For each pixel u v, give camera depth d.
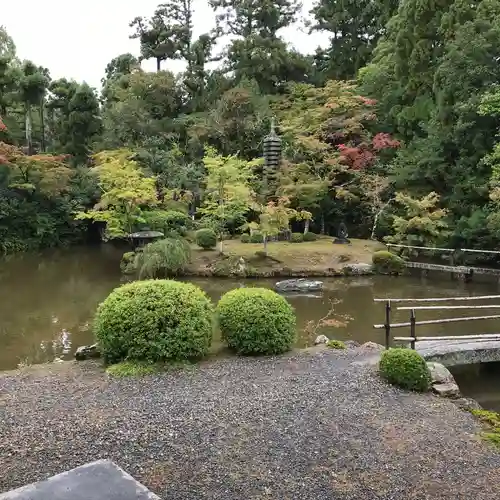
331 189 19.75
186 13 30.36
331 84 22.34
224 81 27.52
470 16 18.20
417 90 20.56
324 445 4.20
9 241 20.33
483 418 4.87
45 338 9.09
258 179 20.31
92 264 17.69
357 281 14.30
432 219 16.00
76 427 4.41
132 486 2.54
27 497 2.45
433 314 10.59
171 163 21.56
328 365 6.14
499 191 13.46
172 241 14.82
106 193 16.83
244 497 3.47
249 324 6.43
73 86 24.31
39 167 20.73
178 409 4.81
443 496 3.58
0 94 23.03
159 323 6.03
